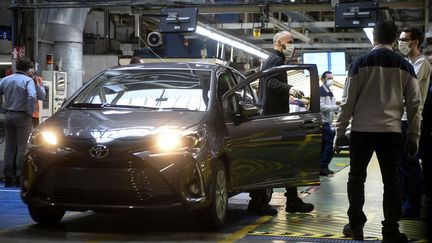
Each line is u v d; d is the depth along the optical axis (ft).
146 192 17.80
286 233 19.33
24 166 19.02
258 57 77.97
